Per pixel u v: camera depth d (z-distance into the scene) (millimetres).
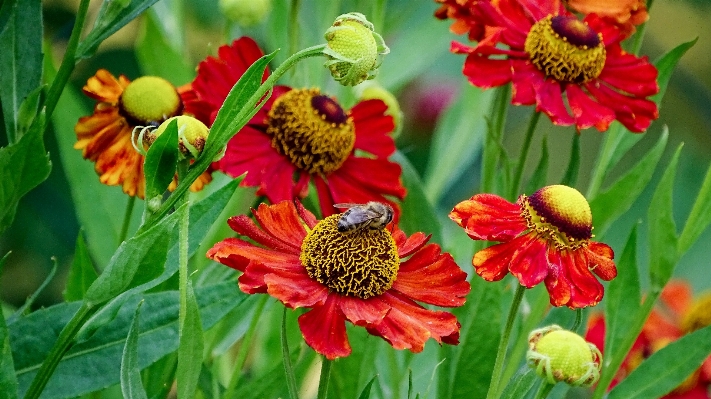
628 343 722
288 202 664
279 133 725
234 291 672
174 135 620
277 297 626
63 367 664
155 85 722
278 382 697
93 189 785
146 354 667
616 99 734
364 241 645
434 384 761
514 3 742
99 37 661
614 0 750
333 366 709
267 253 649
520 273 654
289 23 790
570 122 716
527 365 654
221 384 735
